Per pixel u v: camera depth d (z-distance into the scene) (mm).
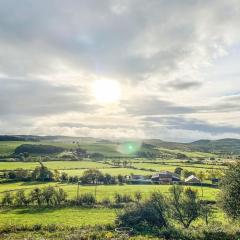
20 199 107125
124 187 147500
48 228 66562
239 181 56719
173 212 64625
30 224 73125
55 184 153250
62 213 93812
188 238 55250
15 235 61156
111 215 90375
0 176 166875
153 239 54969
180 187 67125
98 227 65250
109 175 166500
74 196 118062
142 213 65375
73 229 65312
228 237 53812
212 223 64250
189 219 64438
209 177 170875
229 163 59500
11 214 93125
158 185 155875
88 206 103125
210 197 113250
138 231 61000
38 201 106500
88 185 153500
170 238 55938
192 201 64562
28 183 156250
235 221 60531
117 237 56812
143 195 120312
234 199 56688
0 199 114375
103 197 119000
